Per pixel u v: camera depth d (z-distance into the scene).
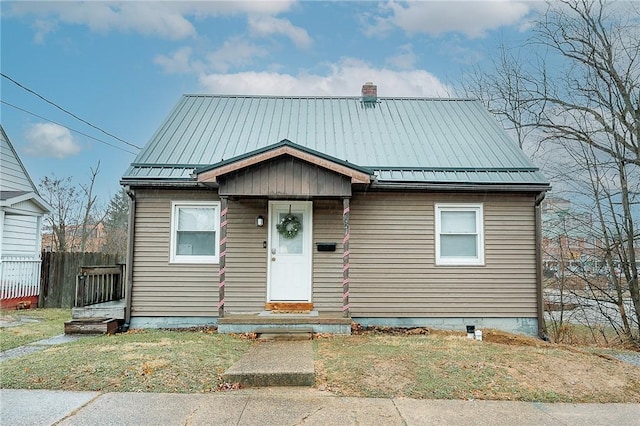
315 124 11.17
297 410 4.47
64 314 11.69
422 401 4.77
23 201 13.82
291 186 8.21
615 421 4.34
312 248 9.18
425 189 9.07
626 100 11.81
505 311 9.19
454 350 6.68
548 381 5.43
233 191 8.20
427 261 9.23
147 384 5.13
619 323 11.88
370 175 8.12
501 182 8.99
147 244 9.12
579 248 12.61
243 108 11.98
